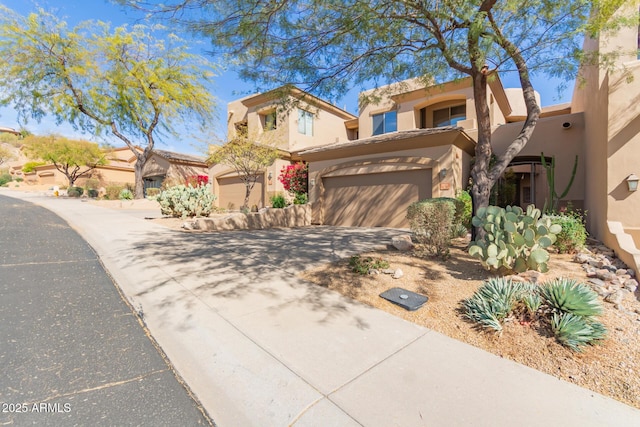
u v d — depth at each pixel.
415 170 11.77
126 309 4.30
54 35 16.23
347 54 6.73
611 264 5.47
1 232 9.04
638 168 6.50
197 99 19.66
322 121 21.47
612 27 5.66
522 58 6.89
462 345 3.28
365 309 4.20
